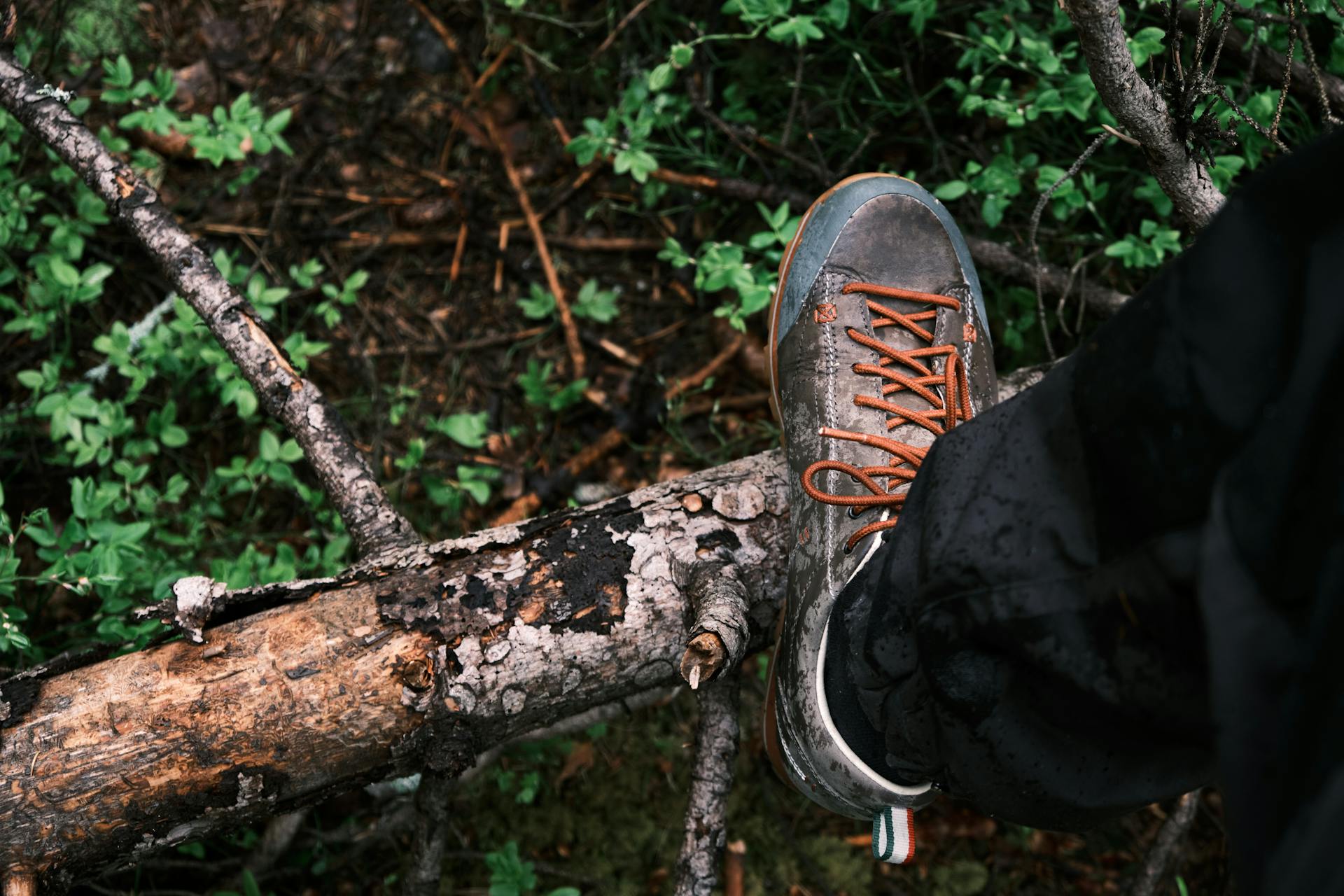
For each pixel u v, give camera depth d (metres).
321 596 1.42
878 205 1.68
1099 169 2.18
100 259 2.45
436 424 2.26
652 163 2.16
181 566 2.10
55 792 1.27
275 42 2.69
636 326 2.53
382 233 2.59
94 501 1.77
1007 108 1.98
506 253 2.58
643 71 2.57
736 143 2.42
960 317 1.65
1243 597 0.70
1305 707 0.66
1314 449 0.69
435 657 1.38
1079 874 2.17
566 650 1.43
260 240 2.54
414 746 1.39
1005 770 1.05
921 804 1.37
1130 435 0.83
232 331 1.70
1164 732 0.93
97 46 2.52
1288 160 0.75
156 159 2.31
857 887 2.10
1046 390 0.96
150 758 1.29
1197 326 0.77
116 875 1.96
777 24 2.17
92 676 1.33
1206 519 0.78
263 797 1.35
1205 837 2.19
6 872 1.27
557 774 2.16
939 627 1.00
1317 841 0.59
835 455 1.48
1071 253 2.29
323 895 2.05
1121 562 0.86
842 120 2.38
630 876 2.10
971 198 2.33
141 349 2.22
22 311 2.17
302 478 2.36
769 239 2.04
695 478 1.60
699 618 1.34
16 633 1.54
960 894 2.13
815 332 1.60
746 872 2.11
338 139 2.63
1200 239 0.80
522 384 2.34
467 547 1.47
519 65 2.70
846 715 1.30
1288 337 0.73
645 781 2.18
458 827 2.12
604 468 2.40
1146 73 2.00
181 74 2.61
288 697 1.33
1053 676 0.94
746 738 2.21
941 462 1.06
